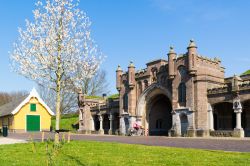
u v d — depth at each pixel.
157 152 18.84
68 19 27.84
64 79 28.53
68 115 82.25
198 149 20.66
